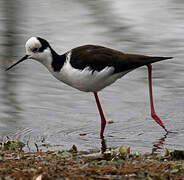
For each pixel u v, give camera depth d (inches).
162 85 553.3
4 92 526.9
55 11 785.6
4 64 599.2
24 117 471.8
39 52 444.8
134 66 432.1
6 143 394.9
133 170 306.0
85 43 652.7
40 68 599.8
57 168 308.8
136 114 486.6
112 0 834.8
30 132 437.1
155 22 735.1
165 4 813.2
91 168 312.0
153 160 336.5
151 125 458.0
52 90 539.8
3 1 827.4
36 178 283.3
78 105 507.8
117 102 516.7
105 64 430.3
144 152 383.2
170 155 349.1
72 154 361.1
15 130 440.8
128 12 781.3
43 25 724.0
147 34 689.0
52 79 569.0
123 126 455.8
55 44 646.5
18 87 542.3
